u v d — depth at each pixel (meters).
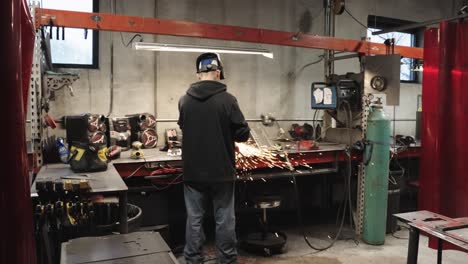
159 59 3.76
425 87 3.08
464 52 2.91
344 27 4.68
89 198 1.89
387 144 3.36
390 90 3.36
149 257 1.20
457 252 3.19
